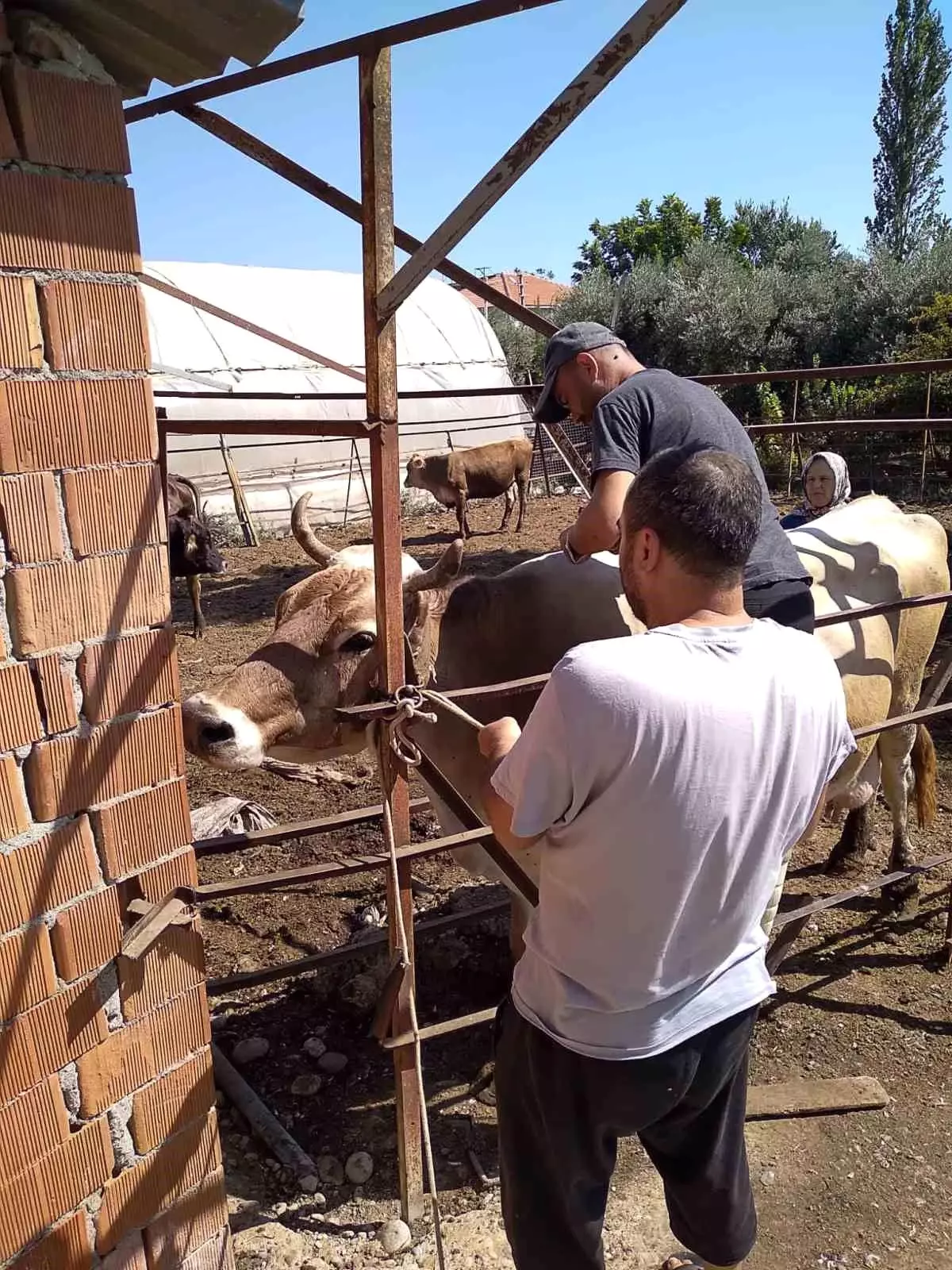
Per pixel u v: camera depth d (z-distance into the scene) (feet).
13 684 5.58
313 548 9.67
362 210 6.50
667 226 106.52
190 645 29.50
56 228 5.43
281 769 17.78
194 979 7.02
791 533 12.72
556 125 5.54
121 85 6.10
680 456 5.31
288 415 52.60
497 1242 8.45
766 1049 11.06
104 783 6.16
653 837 5.07
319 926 13.44
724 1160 6.43
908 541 13.16
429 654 9.42
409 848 7.71
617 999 5.51
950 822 16.16
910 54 121.08
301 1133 9.87
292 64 6.37
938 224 83.87
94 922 6.24
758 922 5.85
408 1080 8.30
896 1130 9.87
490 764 6.49
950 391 52.49
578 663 5.03
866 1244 8.57
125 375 5.92
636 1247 8.53
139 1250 7.00
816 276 72.84
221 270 58.23
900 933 13.30
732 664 5.14
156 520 6.24
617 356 8.93
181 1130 7.11
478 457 47.34
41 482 5.55
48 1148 6.21
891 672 12.64
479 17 5.58
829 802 13.88
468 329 65.87
